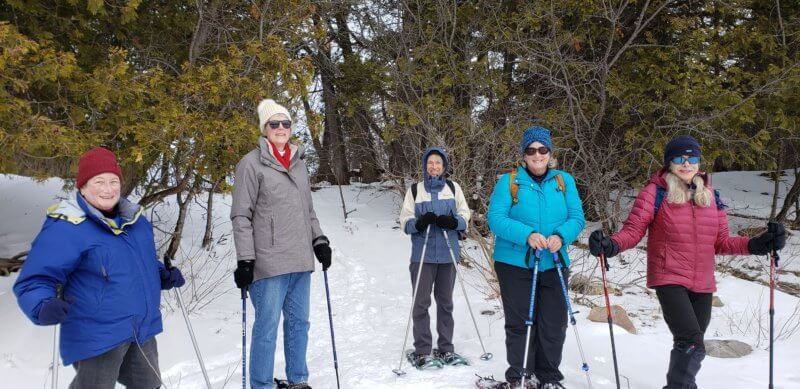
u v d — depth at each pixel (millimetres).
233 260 7992
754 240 3242
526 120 9414
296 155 3703
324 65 11953
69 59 4535
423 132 9711
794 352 4406
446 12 10055
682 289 3238
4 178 9852
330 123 14484
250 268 3344
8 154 4348
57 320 2223
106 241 2516
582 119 9414
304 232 3615
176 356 4461
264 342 3482
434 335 5074
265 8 6703
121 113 5223
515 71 10758
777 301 6254
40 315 2203
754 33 8797
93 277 2488
